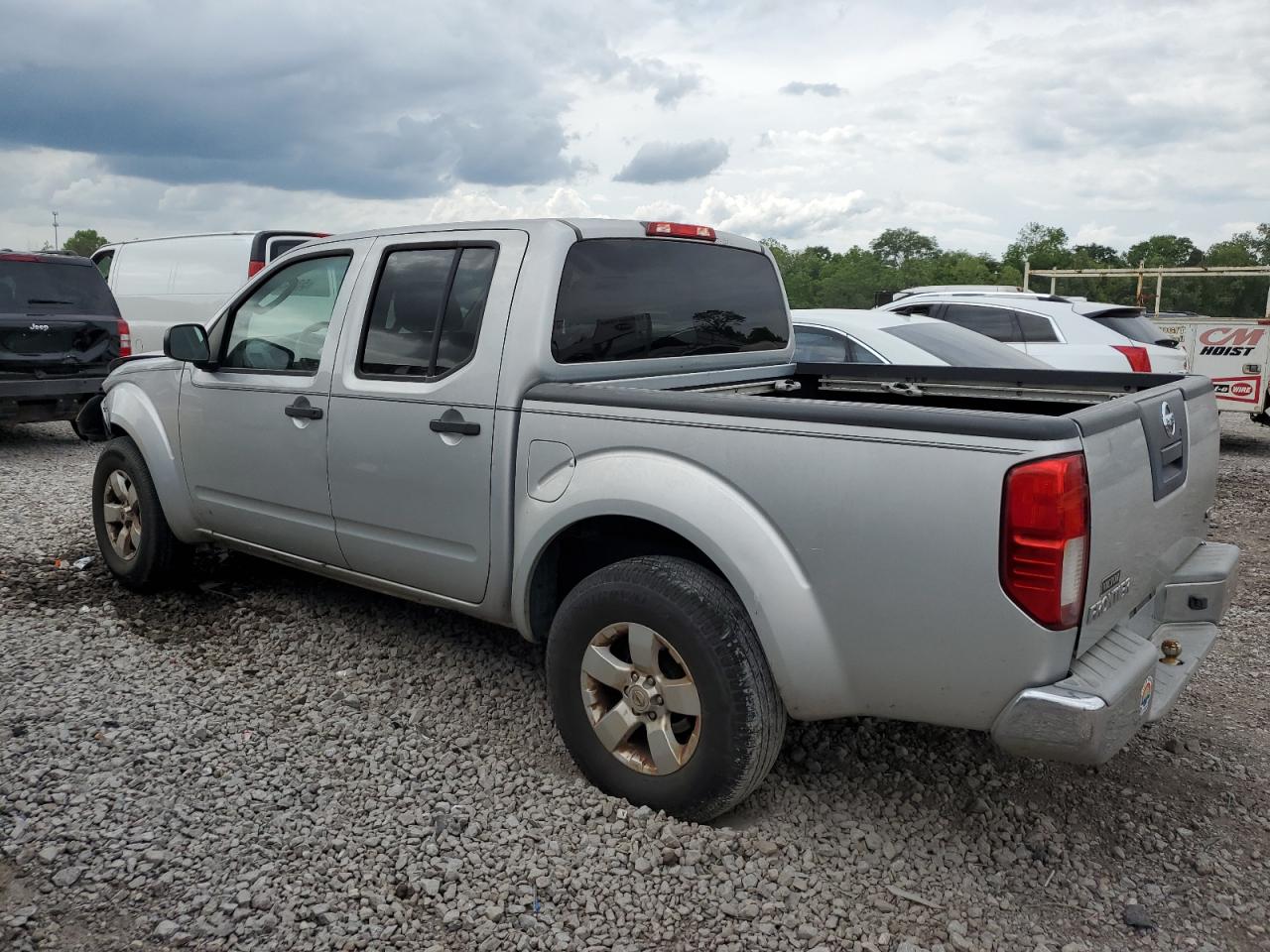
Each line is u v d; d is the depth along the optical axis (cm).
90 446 1064
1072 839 317
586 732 331
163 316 1247
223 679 419
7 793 321
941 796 339
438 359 377
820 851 306
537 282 353
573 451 333
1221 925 277
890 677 280
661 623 304
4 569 570
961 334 771
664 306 399
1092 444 259
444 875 285
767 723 298
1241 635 515
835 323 749
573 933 264
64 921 263
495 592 366
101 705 389
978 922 274
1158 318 1891
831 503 279
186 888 278
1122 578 287
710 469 302
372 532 405
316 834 304
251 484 452
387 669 433
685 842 302
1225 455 1206
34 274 987
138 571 518
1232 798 342
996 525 255
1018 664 260
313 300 432
